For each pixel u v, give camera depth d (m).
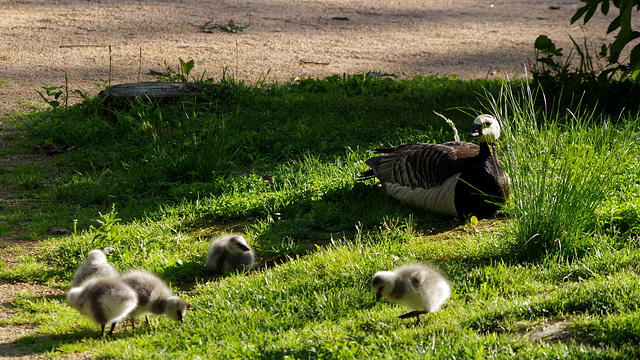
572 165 10.55
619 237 10.84
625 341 7.41
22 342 8.46
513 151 11.12
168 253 11.45
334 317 8.74
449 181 12.20
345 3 38.09
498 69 25.11
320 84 21.89
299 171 14.68
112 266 10.00
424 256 10.66
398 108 19.72
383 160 13.45
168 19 32.09
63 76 22.77
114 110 18.48
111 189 14.15
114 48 26.70
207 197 13.92
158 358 7.79
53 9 33.41
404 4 38.50
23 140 17.31
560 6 38.12
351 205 13.20
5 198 13.97
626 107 18.44
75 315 9.22
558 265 9.84
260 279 10.00
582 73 19.64
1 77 22.45
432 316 8.57
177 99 18.86
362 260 10.25
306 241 11.92
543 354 7.18
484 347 7.48
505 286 9.26
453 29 32.16
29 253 11.42
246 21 32.38
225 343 8.05
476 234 11.66
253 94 20.31
